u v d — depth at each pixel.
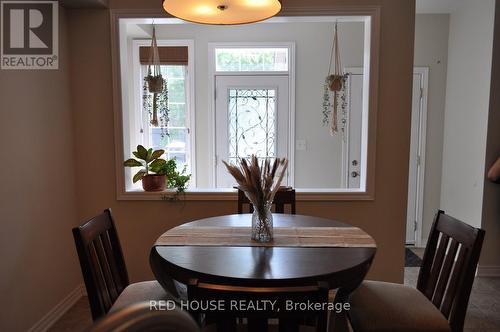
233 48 3.87
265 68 3.90
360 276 1.42
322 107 3.86
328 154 3.91
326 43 3.79
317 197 2.65
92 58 2.58
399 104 2.57
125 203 2.68
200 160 4.00
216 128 3.96
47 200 2.29
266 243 1.60
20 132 2.02
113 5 2.54
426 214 3.96
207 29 3.85
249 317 0.88
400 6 2.51
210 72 3.89
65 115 2.52
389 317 1.48
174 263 1.37
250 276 1.25
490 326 2.35
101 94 2.61
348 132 3.85
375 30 2.52
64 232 2.50
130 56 3.94
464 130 3.43
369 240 1.65
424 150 3.88
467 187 3.37
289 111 3.89
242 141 3.96
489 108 3.04
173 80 3.97
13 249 1.96
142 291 1.70
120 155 2.64
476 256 1.38
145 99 3.17
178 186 2.73
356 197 2.64
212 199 2.67
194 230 1.80
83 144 2.65
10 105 1.95
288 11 2.52
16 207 1.99
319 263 1.37
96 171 2.66
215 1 1.64
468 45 3.36
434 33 3.74
